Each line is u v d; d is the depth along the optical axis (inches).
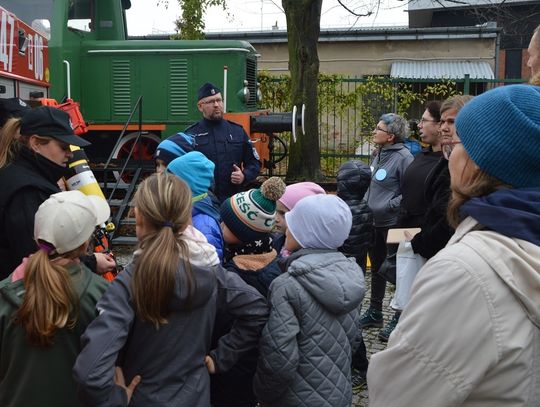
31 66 188.7
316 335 84.9
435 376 44.5
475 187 50.1
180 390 72.1
